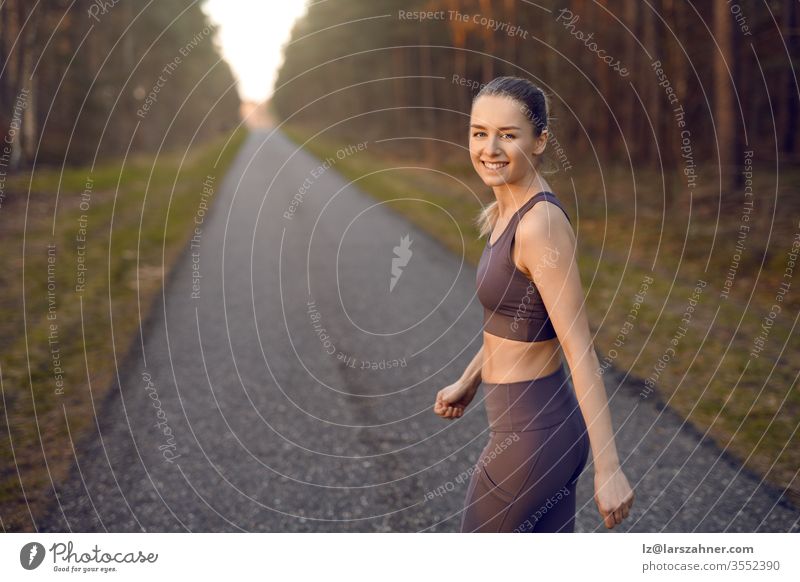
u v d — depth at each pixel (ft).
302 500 9.24
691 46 39.96
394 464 10.21
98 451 10.58
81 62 64.39
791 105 45.39
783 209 25.11
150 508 9.04
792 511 8.50
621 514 4.19
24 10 51.11
